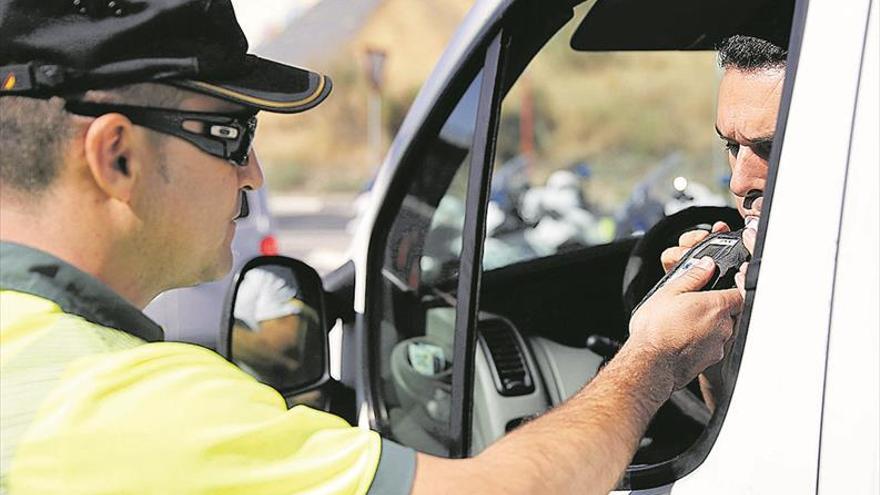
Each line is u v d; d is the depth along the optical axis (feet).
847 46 4.91
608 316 9.22
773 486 4.94
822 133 4.95
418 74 115.34
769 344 5.05
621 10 8.21
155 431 4.22
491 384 8.15
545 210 31.19
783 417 4.93
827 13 5.02
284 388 8.18
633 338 5.54
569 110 97.19
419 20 117.39
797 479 4.85
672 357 5.43
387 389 8.20
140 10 4.48
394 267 8.26
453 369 7.13
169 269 4.81
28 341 4.29
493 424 8.05
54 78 4.35
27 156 4.42
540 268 9.32
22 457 4.15
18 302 4.36
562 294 9.20
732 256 6.16
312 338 8.27
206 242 4.88
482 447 8.11
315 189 107.86
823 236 4.88
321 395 8.39
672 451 6.86
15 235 4.48
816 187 4.94
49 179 4.45
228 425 4.33
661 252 8.43
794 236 5.00
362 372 8.32
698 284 5.83
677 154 33.81
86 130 4.43
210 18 4.62
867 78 4.83
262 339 8.14
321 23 58.59
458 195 7.68
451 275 7.73
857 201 4.79
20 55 4.38
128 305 4.58
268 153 113.91
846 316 4.76
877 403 4.63
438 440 7.57
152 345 4.46
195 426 4.28
